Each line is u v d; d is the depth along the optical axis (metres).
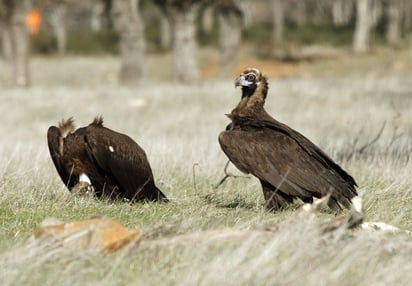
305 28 172.88
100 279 14.49
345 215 20.42
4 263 14.88
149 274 14.65
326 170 20.14
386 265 15.41
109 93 73.12
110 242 15.96
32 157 30.06
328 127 50.56
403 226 19.67
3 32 139.88
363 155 30.38
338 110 62.25
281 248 15.59
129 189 22.91
